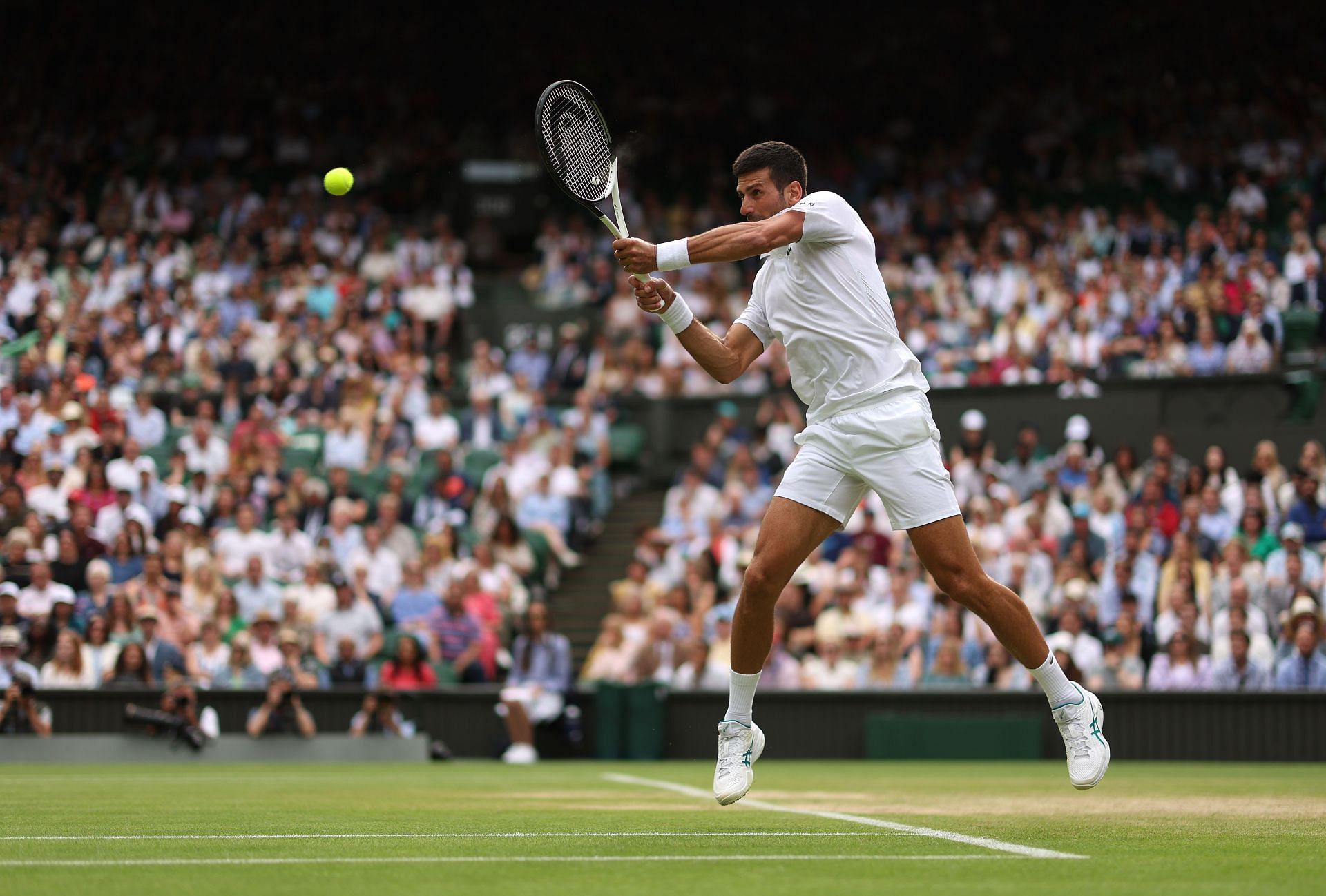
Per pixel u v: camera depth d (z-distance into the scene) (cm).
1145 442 2158
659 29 3591
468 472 2266
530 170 3198
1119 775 1282
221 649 1736
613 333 2736
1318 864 507
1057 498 1925
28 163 3278
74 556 1839
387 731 1644
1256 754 1566
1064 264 2680
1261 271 2383
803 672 1742
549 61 3581
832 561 1981
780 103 3516
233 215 3052
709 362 664
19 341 2570
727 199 3303
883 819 719
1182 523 1867
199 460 2202
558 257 2992
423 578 1923
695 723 1695
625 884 447
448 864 505
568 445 2272
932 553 633
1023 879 460
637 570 1962
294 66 3541
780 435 2298
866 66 3500
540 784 1095
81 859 524
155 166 3284
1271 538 1781
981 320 2512
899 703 1656
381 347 2605
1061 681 657
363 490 2170
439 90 3556
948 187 3130
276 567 1944
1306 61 3139
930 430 633
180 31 3512
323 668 1738
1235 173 2948
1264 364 2219
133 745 1555
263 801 873
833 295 634
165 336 2581
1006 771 1345
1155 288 2478
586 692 1734
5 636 1594
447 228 3033
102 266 2803
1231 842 589
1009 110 3347
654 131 3488
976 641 1731
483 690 1706
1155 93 3209
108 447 2106
